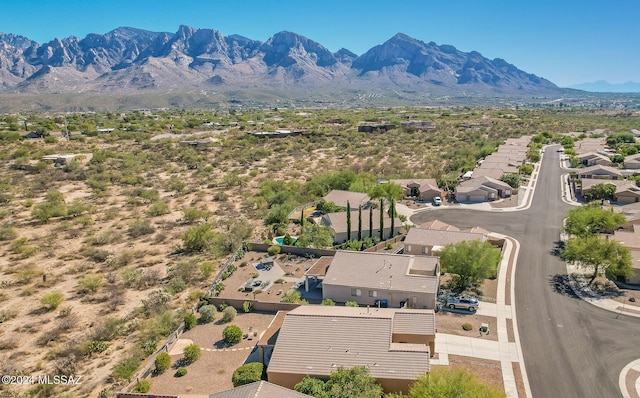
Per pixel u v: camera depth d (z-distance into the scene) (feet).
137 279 186.29
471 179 327.26
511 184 326.85
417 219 265.54
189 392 118.21
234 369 128.16
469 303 156.76
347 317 125.29
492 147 477.36
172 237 243.19
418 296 156.56
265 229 252.62
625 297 163.12
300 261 206.18
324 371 111.75
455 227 240.73
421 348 116.37
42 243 234.38
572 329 143.02
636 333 139.85
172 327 149.79
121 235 245.24
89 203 306.14
